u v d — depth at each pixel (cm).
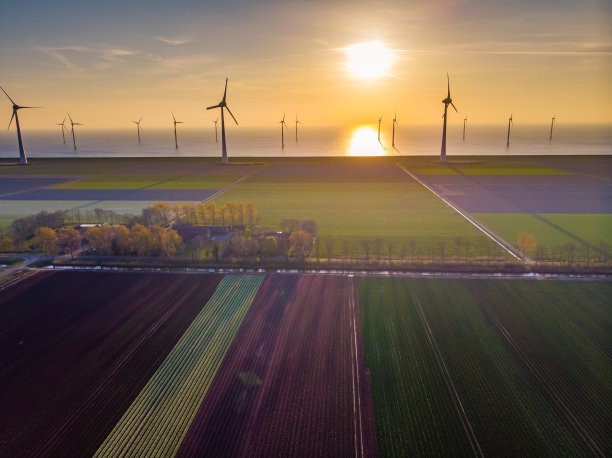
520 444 2816
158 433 2964
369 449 2786
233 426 3016
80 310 4703
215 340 4106
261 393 3347
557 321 4356
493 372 3553
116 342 4072
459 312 4569
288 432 2945
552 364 3656
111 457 2775
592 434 2889
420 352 3850
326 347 3956
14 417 3122
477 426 2972
